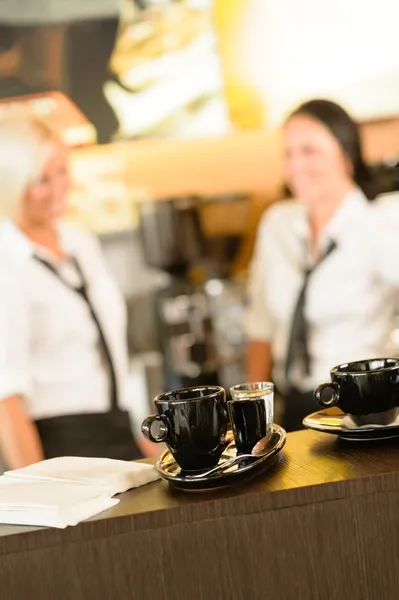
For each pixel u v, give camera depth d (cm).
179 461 109
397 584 103
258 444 109
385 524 102
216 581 100
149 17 341
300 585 101
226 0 346
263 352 349
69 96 339
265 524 100
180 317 343
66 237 341
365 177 356
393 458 107
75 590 98
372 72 355
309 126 353
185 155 346
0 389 333
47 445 335
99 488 105
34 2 335
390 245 355
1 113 336
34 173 338
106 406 339
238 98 348
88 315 339
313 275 351
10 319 334
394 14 356
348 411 116
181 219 344
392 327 357
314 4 351
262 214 351
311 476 104
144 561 99
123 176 343
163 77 343
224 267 347
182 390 113
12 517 101
